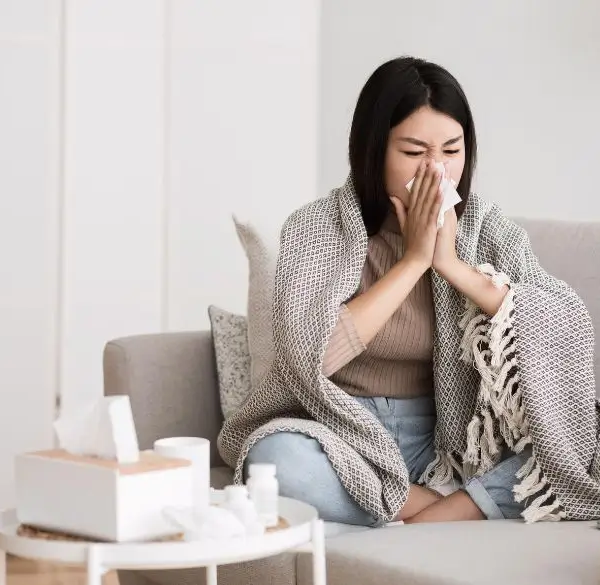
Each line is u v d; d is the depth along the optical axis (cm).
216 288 356
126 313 339
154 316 345
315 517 131
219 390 221
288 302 187
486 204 209
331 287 187
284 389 190
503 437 191
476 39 317
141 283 342
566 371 187
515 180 307
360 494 174
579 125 290
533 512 176
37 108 323
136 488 122
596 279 205
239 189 360
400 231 200
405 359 197
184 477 127
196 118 351
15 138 320
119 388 208
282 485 171
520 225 219
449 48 325
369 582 149
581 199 290
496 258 202
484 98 315
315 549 128
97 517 122
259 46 362
